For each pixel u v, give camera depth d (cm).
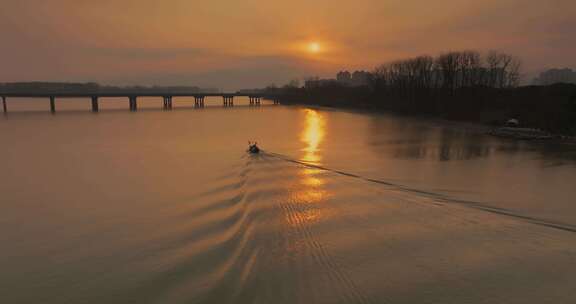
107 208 2852
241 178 3666
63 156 5244
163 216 2617
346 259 1814
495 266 1777
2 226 2530
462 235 2136
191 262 1875
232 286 1617
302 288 1566
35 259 2017
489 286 1608
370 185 3347
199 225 2391
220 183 3525
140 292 1644
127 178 3856
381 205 2694
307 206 2656
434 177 3772
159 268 1841
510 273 1717
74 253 2073
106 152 5541
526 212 2602
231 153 5328
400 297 1512
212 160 4800
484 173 4016
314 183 3400
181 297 1571
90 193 3312
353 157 4941
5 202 3062
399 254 1880
